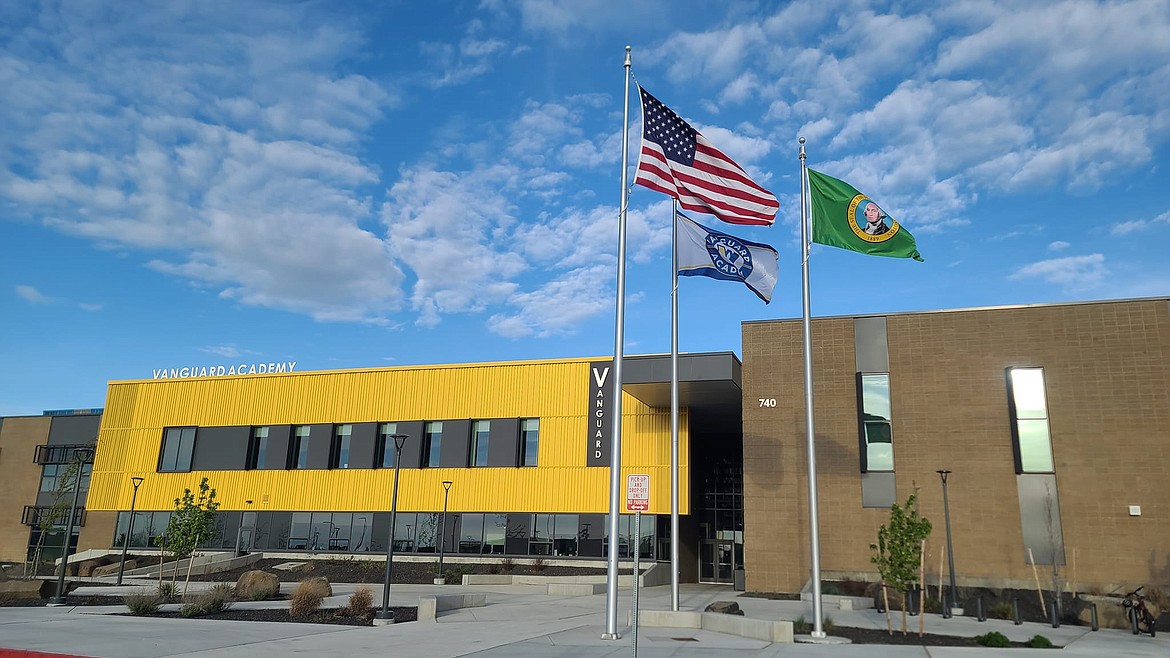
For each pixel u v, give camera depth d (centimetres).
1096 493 2912
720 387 3500
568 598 2873
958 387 3147
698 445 4725
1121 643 1877
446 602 2347
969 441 3088
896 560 1842
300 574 3841
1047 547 2920
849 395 3269
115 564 4341
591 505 4019
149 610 2236
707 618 1955
